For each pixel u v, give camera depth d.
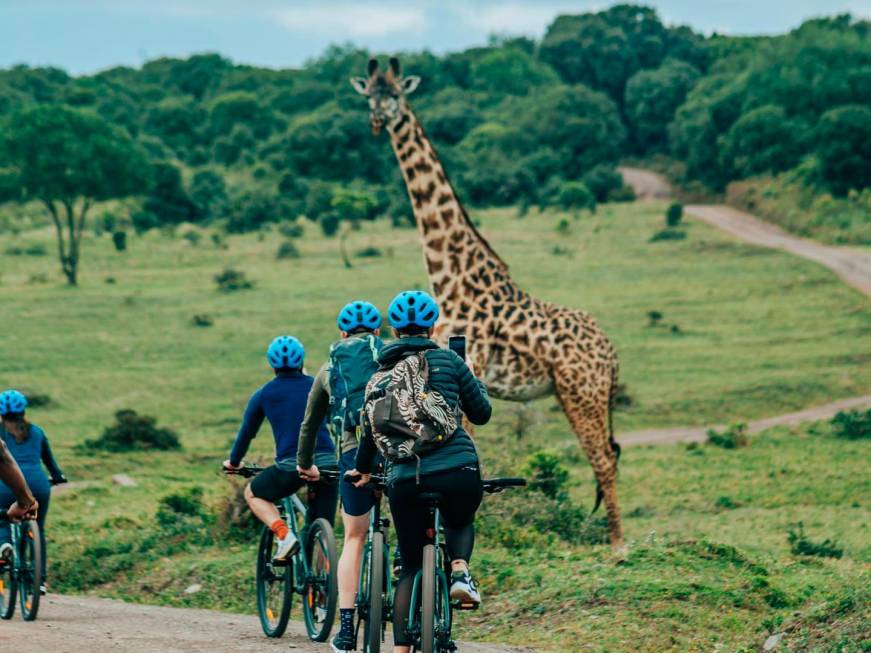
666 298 86.56
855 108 132.12
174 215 157.50
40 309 87.56
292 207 157.62
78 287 99.31
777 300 84.06
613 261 104.44
